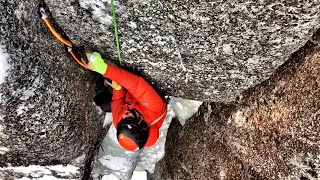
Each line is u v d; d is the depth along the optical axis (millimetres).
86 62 2580
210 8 2088
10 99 2293
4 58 2125
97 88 3199
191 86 2885
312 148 2396
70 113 2719
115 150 3887
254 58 2432
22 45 2209
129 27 2348
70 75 2693
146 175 4363
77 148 3031
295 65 2549
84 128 3008
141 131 2719
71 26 2461
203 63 2547
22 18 2191
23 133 2568
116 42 2496
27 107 2393
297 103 2508
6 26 2092
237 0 2023
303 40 2297
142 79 2693
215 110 3391
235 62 2488
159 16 2221
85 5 2264
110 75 2609
